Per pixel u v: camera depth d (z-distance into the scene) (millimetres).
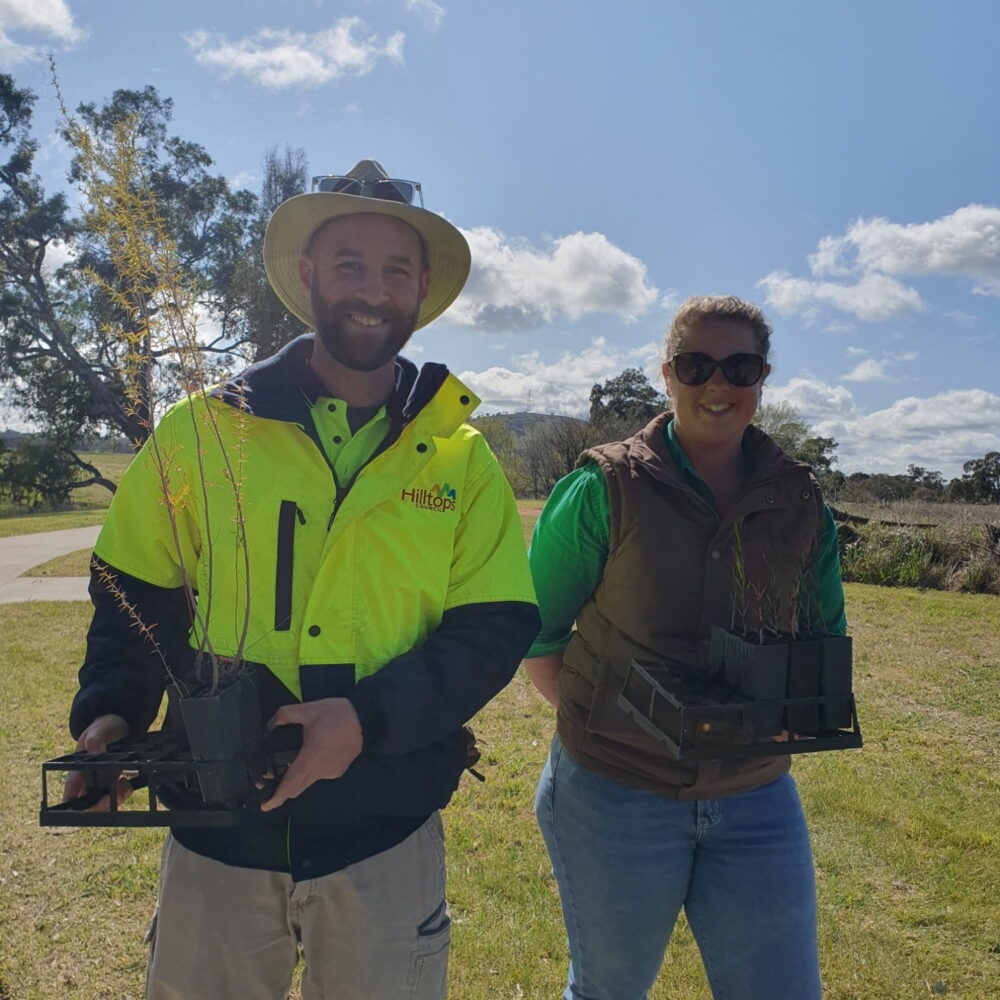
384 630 1524
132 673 1503
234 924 1513
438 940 1596
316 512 1540
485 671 1507
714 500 1924
